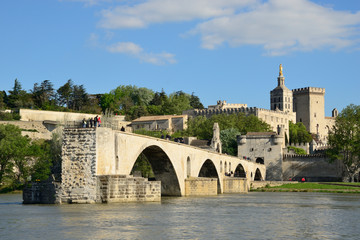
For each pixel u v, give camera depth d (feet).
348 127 550.36
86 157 214.90
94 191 214.07
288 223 175.73
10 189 374.84
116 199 217.15
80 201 213.87
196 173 354.54
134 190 225.56
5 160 339.16
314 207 249.14
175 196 319.47
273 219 188.03
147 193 231.30
